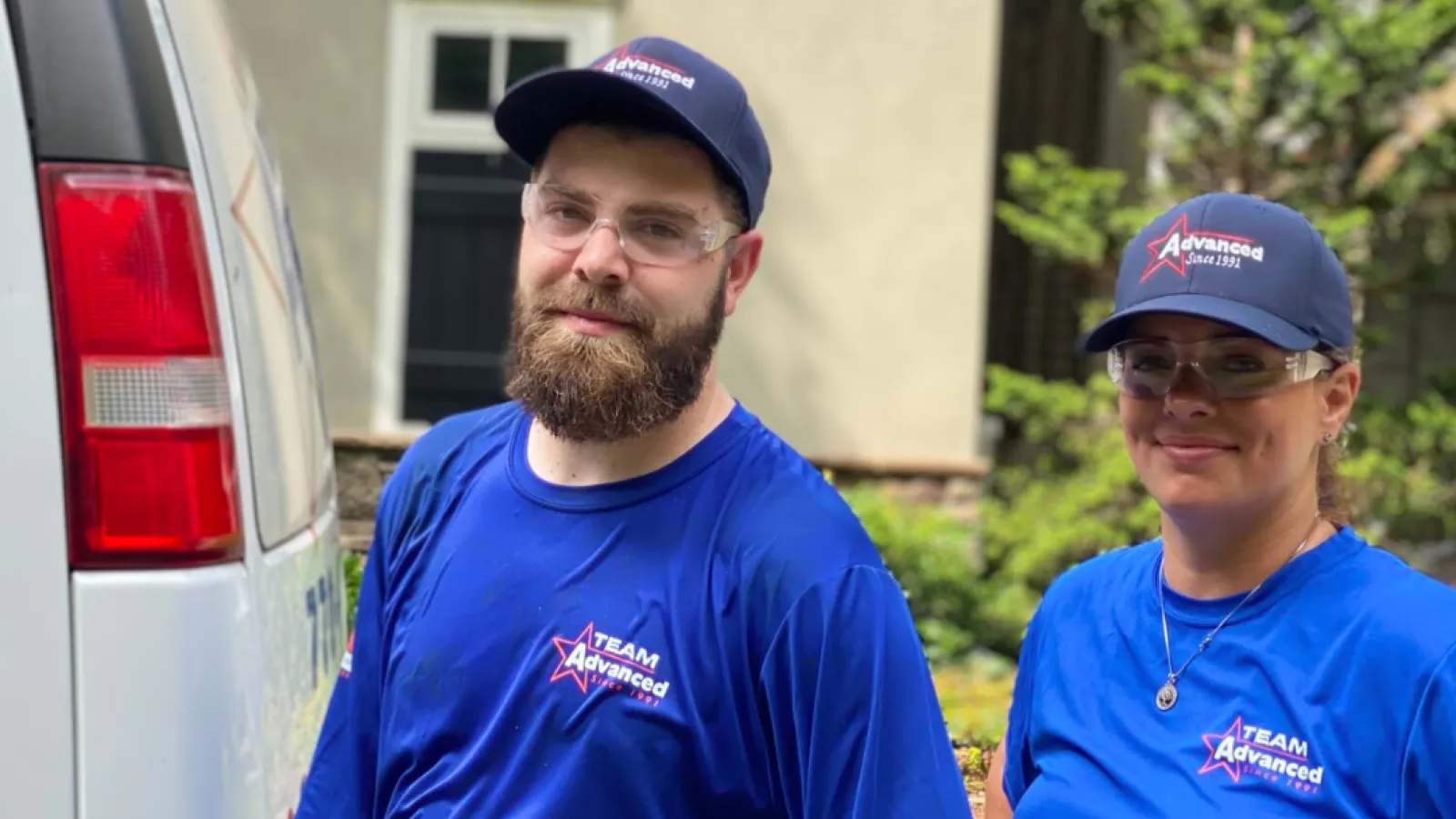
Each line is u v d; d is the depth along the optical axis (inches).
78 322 68.7
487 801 70.5
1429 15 251.9
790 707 68.1
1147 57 304.5
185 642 69.3
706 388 74.5
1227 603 76.1
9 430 67.7
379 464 201.0
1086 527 255.4
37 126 69.1
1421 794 68.0
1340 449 81.0
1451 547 294.2
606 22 287.7
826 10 291.7
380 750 78.0
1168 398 75.7
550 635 70.5
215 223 75.9
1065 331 386.3
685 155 70.9
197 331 71.4
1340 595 72.8
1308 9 268.5
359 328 286.2
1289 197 270.4
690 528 70.8
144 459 69.1
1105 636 81.3
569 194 71.8
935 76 293.0
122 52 70.4
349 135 285.0
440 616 74.0
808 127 293.4
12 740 66.9
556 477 74.5
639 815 68.3
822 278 294.7
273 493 81.7
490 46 287.4
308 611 88.4
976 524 278.7
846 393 295.7
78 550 68.2
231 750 71.2
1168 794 73.5
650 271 70.6
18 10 69.2
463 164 287.7
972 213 294.0
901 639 69.1
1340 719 70.1
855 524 71.4
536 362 71.1
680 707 68.3
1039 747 82.7
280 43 283.9
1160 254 77.4
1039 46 395.9
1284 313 74.1
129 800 67.7
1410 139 262.4
